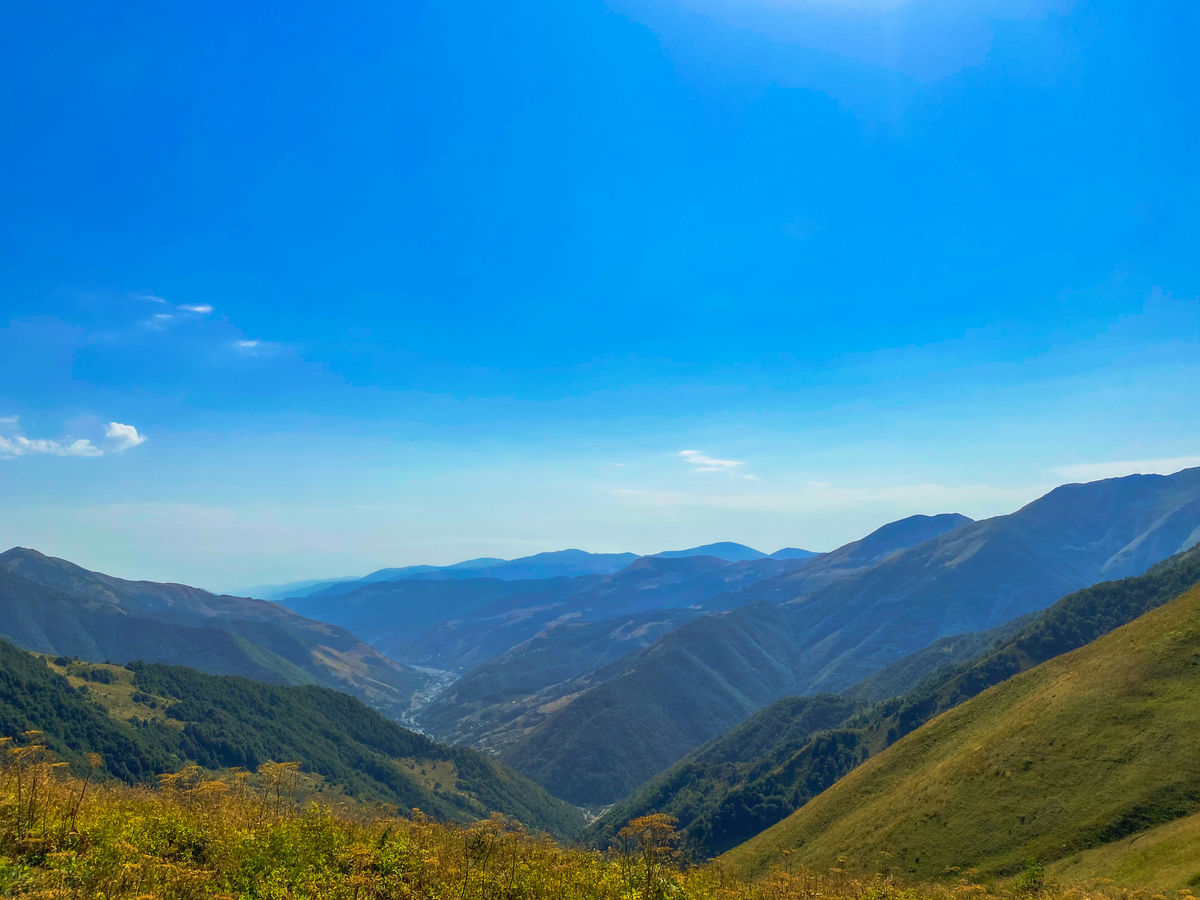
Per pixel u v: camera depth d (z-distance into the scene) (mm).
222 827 16016
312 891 13477
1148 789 48281
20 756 16625
